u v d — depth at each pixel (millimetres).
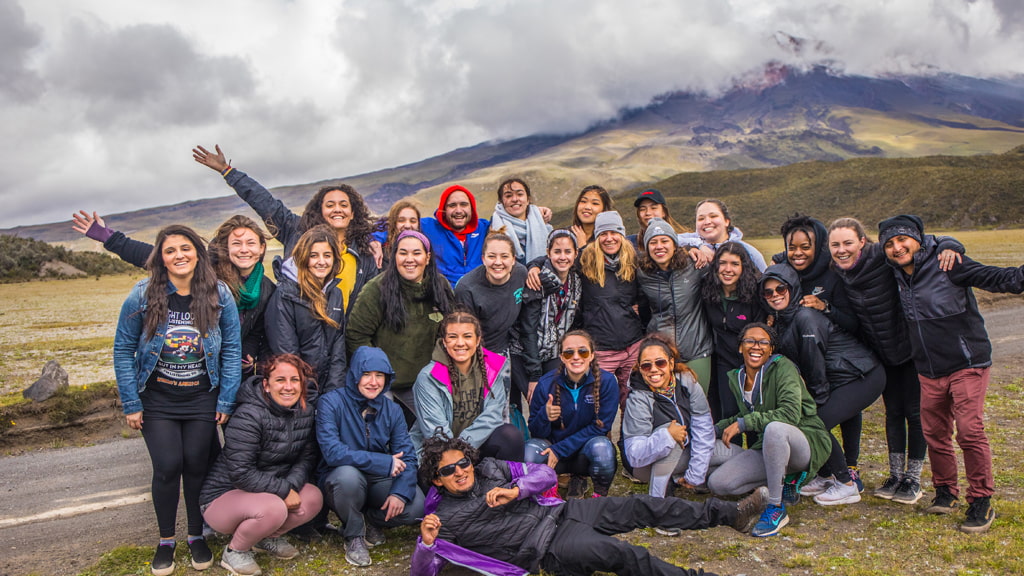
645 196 7574
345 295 6176
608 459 5656
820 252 5820
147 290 4770
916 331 5328
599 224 6445
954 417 5336
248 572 4777
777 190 174625
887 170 166750
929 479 6332
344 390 5254
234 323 5023
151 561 5035
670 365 5711
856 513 5570
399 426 5344
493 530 4637
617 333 6512
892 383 5945
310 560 5023
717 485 5684
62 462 7996
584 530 4633
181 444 4883
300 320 5457
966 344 5160
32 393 9336
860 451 7324
